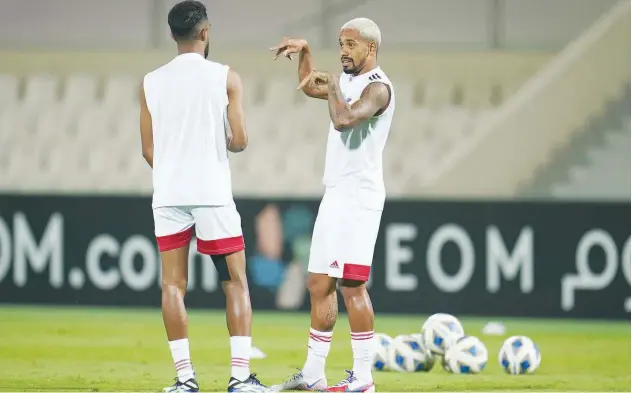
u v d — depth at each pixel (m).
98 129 56.47
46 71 57.72
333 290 22.16
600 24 53.16
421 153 54.47
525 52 55.59
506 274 44.28
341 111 20.56
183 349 20.77
